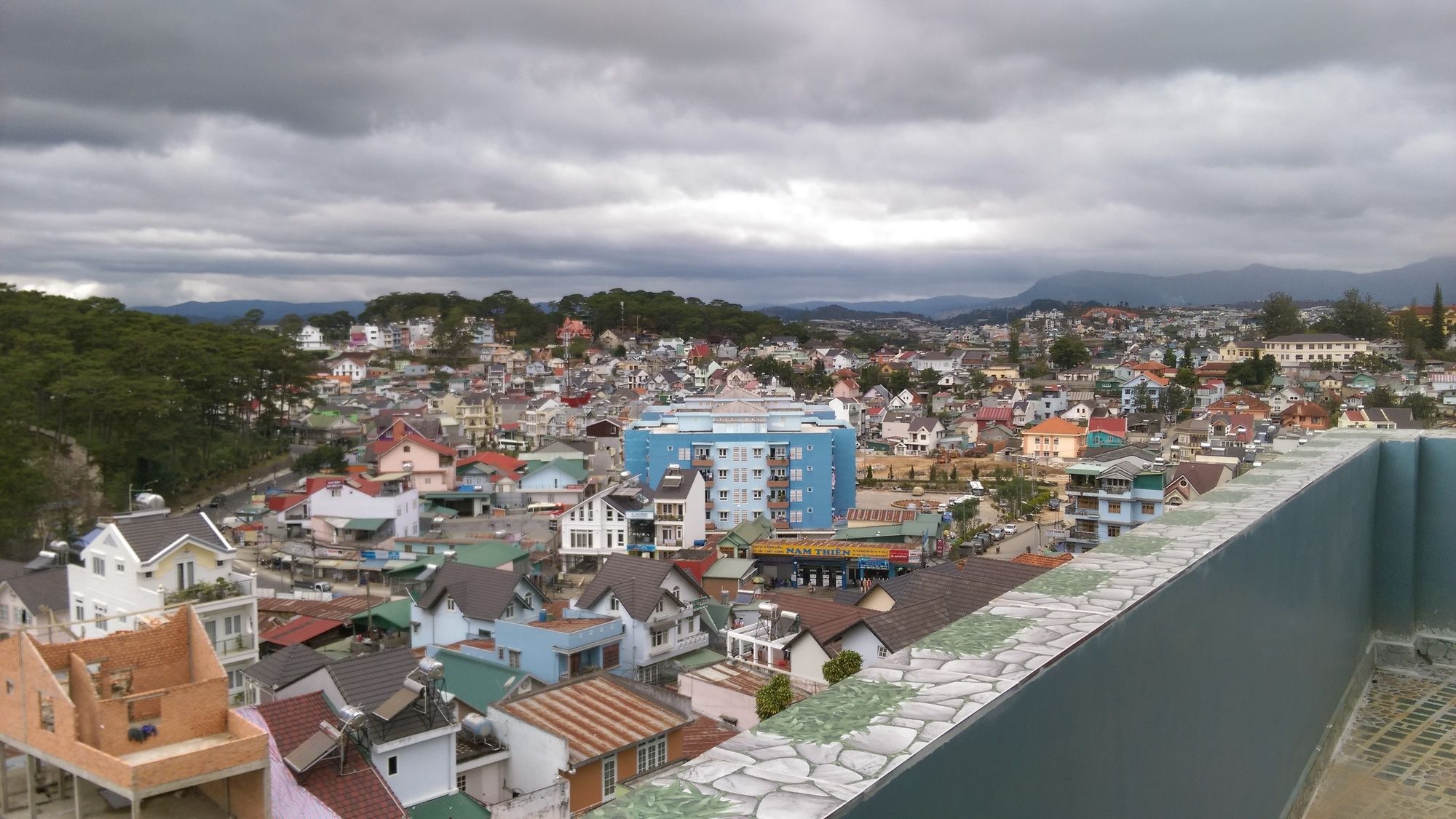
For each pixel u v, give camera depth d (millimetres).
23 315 73750
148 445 64812
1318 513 6816
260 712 16359
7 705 15562
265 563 48938
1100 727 3664
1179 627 4410
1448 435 8742
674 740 20156
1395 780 6684
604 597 31672
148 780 13797
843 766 2564
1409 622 8844
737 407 69125
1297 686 6336
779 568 49062
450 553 34375
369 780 15719
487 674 24531
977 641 3541
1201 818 4688
